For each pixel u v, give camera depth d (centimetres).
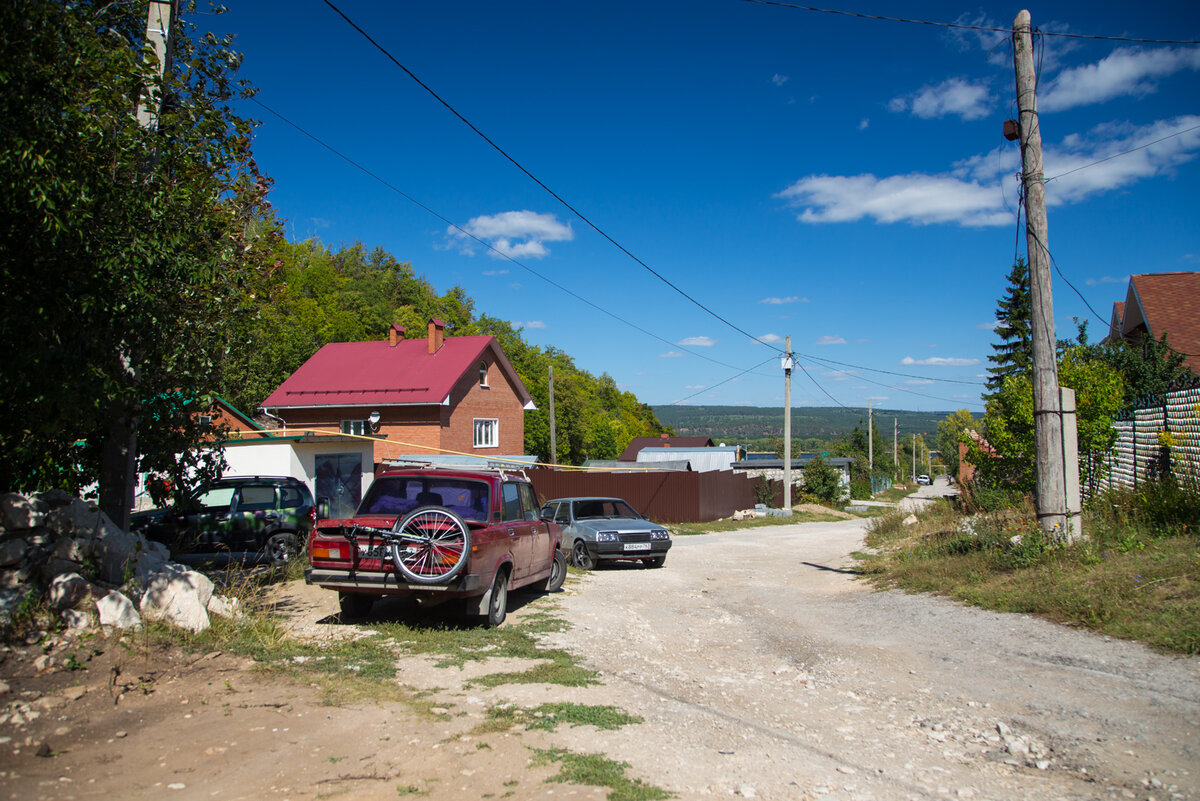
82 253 578
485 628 838
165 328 738
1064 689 580
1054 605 812
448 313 7000
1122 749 456
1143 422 1359
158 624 615
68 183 534
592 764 423
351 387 3303
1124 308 2748
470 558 783
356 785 390
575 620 926
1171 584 768
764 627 920
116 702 486
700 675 676
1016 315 3972
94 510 655
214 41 820
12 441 677
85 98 607
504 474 988
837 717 547
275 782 390
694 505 3166
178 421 885
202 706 498
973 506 1834
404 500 909
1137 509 1112
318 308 5100
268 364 3556
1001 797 396
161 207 659
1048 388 1046
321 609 916
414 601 1005
